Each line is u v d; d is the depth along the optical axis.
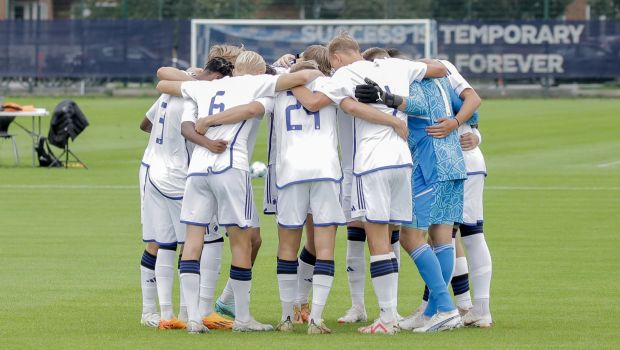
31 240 41.78
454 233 27.47
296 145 25.73
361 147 25.52
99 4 136.12
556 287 32.41
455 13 131.00
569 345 23.97
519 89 130.25
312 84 25.75
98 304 29.84
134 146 84.50
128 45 128.62
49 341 24.48
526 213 49.56
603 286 32.50
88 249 39.72
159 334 25.45
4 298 30.69
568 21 127.81
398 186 25.36
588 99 126.81
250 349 23.42
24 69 128.62
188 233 25.80
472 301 29.17
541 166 71.44
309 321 25.86
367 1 134.38
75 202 53.53
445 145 25.83
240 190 25.55
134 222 46.81
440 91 26.27
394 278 25.66
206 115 25.56
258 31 124.19
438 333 25.61
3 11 138.88
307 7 136.25
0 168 69.56
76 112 69.75
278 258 26.41
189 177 25.62
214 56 27.38
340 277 34.72
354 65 25.73
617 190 58.34
